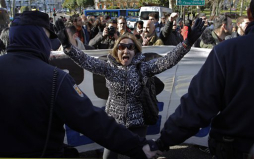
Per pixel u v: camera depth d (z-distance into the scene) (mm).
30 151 1261
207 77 1379
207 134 3146
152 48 3133
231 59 1307
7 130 1240
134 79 2244
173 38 4633
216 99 1362
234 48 1315
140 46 2352
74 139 2969
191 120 1414
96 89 3041
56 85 1278
